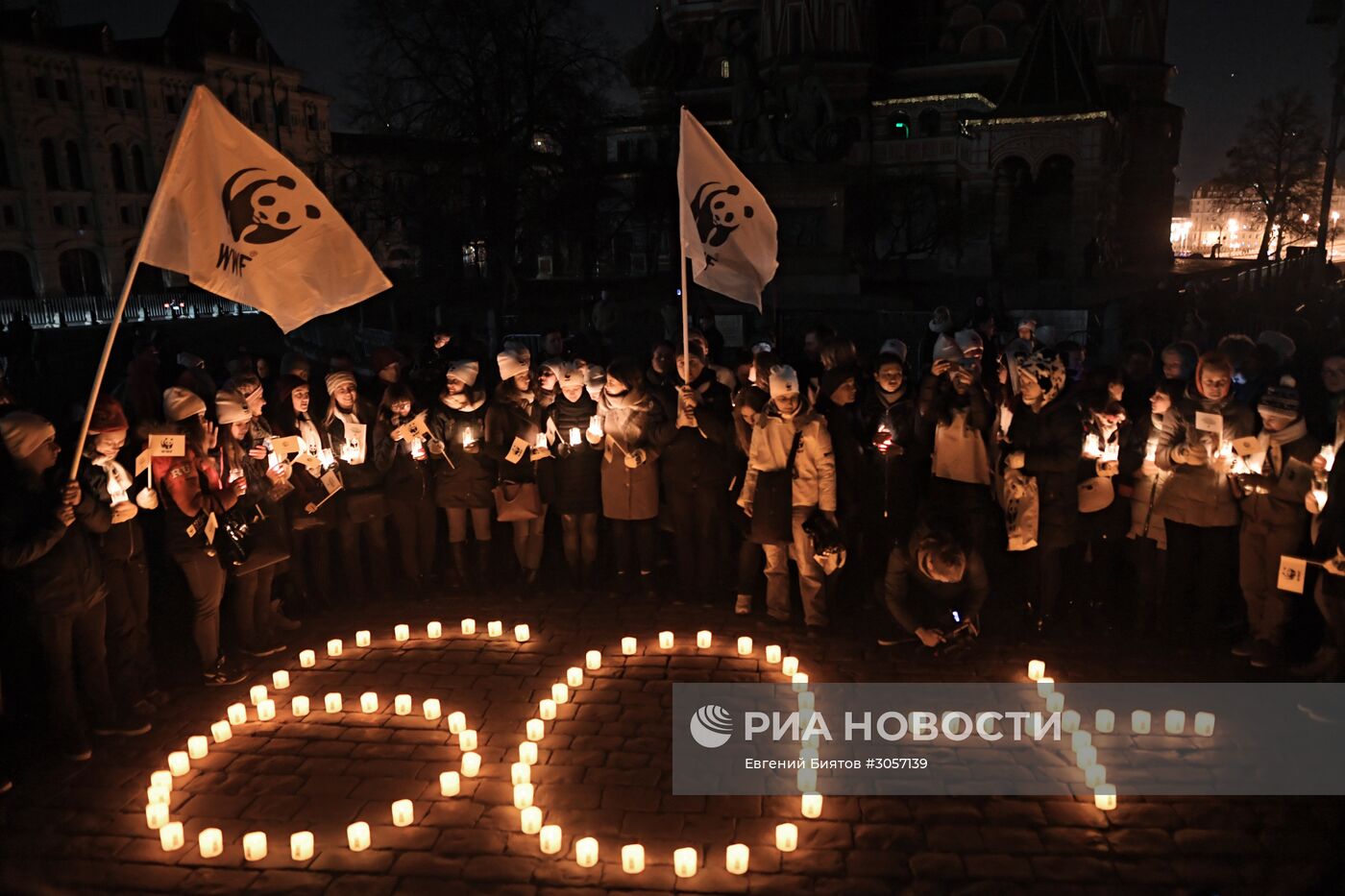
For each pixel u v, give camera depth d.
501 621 7.98
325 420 8.11
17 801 5.50
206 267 6.00
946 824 5.11
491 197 35.62
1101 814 5.18
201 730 6.32
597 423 8.13
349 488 8.06
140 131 60.06
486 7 35.03
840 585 8.39
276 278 6.32
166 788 5.41
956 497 7.50
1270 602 6.71
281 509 7.33
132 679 6.40
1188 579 7.36
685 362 7.96
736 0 62.81
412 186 36.31
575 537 8.49
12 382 20.45
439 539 10.00
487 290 37.69
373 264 6.61
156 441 6.30
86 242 57.50
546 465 8.24
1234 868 4.74
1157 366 15.57
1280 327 17.80
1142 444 7.35
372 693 6.57
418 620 8.04
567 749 5.94
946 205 45.19
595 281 41.09
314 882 4.74
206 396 10.13
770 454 7.44
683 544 8.30
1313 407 10.55
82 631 6.02
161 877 4.81
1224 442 6.77
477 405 8.34
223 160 6.02
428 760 5.89
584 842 4.79
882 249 50.91
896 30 62.12
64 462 7.12
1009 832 5.04
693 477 8.10
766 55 59.34
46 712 6.48
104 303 40.78
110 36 58.00
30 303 37.41
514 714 6.43
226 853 5.00
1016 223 50.59
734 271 8.29
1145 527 7.30
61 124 55.56
